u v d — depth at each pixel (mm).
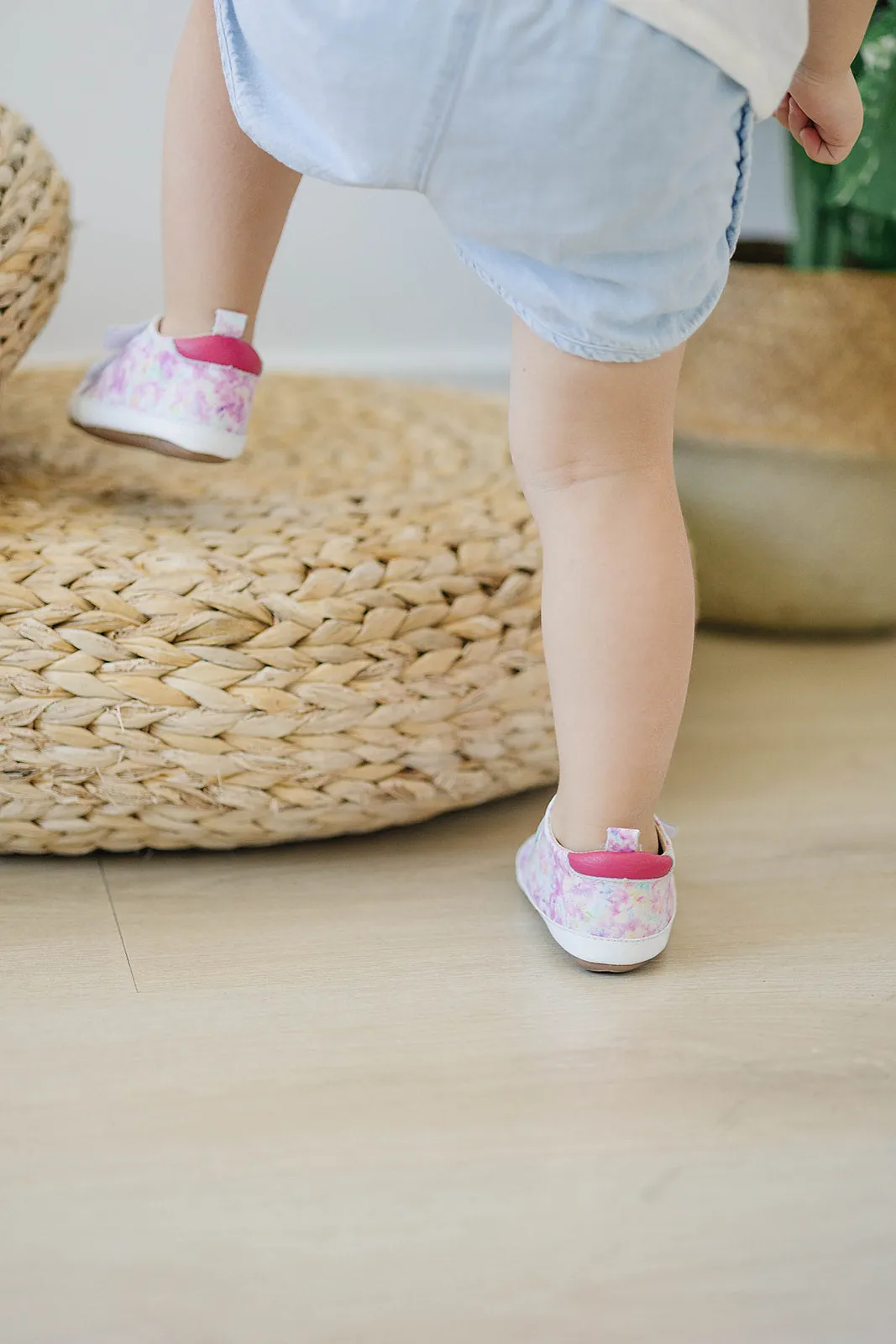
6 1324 475
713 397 1236
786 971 735
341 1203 542
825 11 650
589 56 538
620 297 603
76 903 783
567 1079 630
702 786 976
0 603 759
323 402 1277
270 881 822
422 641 819
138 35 1380
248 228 795
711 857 867
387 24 542
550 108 546
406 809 849
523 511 947
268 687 779
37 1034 647
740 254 1422
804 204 1275
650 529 668
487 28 534
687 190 584
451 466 1097
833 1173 574
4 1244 512
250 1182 552
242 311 830
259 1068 628
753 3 562
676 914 793
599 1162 574
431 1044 654
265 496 1000
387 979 712
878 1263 524
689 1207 549
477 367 1591
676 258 603
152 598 771
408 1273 507
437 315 1568
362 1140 581
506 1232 530
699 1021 684
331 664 791
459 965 730
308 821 826
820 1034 675
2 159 825
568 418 648
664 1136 593
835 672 1237
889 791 977
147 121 1408
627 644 668
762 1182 567
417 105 556
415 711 815
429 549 857
